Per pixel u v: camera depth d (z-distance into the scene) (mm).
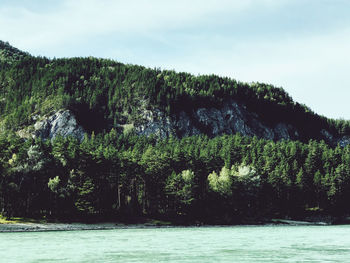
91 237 68000
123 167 118688
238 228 102375
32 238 65312
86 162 110938
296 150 176500
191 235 74000
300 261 39812
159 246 53188
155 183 122625
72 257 42312
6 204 97375
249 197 134250
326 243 58438
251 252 46875
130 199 124062
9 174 97875
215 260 40250
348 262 39312
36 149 105812
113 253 45688
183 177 121312
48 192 102812
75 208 104312
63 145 112938
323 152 174250
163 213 121188
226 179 128375
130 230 90625
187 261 39531
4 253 45375
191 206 120938
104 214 111875
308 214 140250
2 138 114562
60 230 88688
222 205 127812
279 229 97562
